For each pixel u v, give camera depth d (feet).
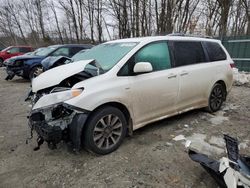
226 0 49.44
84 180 9.84
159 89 13.44
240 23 68.08
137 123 12.89
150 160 11.18
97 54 14.10
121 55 12.66
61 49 35.29
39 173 10.42
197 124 15.62
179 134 14.03
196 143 12.86
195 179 9.76
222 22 50.29
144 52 13.14
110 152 11.82
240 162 8.63
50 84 11.43
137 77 12.53
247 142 13.08
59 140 10.52
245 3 56.03
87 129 10.97
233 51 35.86
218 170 9.07
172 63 14.39
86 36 93.56
